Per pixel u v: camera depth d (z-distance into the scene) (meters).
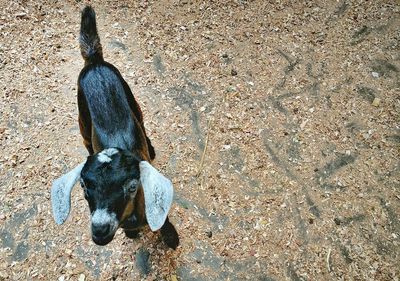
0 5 1.47
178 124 1.20
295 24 1.46
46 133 1.18
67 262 0.97
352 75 1.32
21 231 1.01
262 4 1.52
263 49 1.39
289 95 1.27
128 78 1.30
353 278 0.94
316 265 0.96
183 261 0.97
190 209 1.05
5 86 1.27
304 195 1.07
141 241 1.00
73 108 1.23
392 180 1.09
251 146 1.16
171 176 1.10
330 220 1.03
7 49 1.36
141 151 0.91
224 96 1.27
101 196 0.70
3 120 1.20
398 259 0.96
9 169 1.11
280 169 1.12
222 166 1.12
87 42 0.99
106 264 0.97
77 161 1.13
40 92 1.26
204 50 1.38
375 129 1.19
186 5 1.52
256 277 0.95
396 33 1.43
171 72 1.32
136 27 1.44
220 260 0.97
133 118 0.93
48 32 1.41
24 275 0.95
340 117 1.22
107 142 0.87
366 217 1.03
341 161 1.13
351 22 1.46
